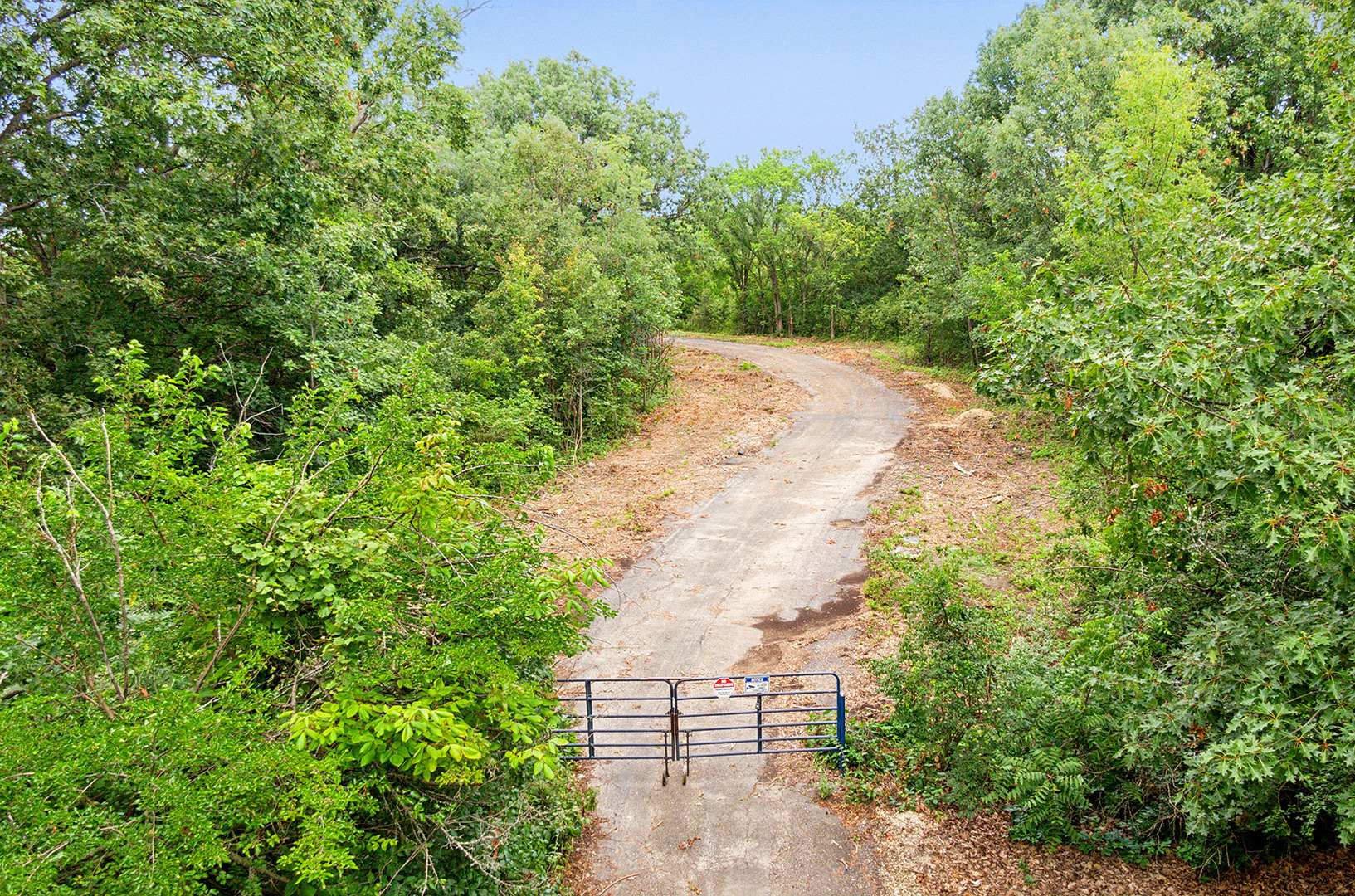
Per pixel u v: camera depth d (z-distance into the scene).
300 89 12.66
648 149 38.72
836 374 31.12
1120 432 5.76
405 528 5.53
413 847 5.27
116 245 11.43
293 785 4.21
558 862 6.93
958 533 14.10
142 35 11.29
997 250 27.16
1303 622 5.13
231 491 5.06
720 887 6.71
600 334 22.72
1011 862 6.76
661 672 10.27
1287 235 6.12
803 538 14.74
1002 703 7.41
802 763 8.33
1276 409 4.89
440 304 18.81
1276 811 5.97
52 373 12.38
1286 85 21.81
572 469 19.80
